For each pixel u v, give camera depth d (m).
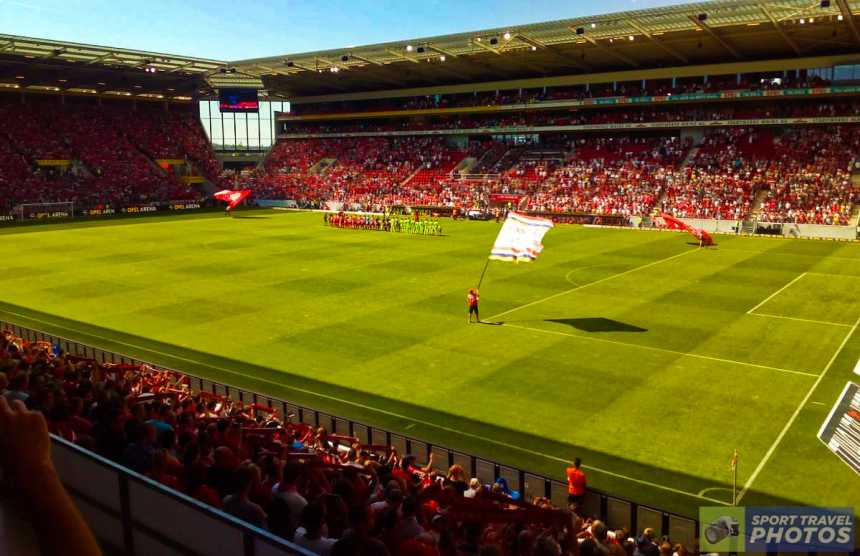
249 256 51.56
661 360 26.11
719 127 82.31
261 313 33.88
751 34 65.81
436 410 21.48
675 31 65.31
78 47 74.69
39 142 92.69
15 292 38.81
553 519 9.03
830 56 73.00
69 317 33.31
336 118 110.00
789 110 75.56
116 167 96.56
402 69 89.19
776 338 28.88
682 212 70.88
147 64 85.62
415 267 46.66
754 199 70.31
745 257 50.53
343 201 93.69
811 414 20.80
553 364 25.78
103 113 103.44
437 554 6.79
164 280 42.09
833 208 64.31
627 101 83.81
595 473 17.30
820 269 45.12
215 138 121.81
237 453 11.48
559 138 93.75
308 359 26.70
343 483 8.52
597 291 38.59
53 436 6.64
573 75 88.56
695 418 20.62
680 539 13.38
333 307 35.03
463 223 76.56
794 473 17.11
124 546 6.05
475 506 9.40
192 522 5.30
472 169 93.62
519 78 93.50
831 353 26.73
